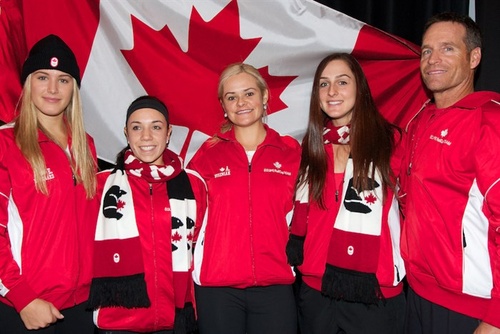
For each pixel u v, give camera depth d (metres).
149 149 2.06
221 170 2.17
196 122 2.63
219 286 2.13
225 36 2.59
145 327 2.05
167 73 2.58
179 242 2.10
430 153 1.91
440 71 1.91
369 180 2.06
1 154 1.89
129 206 2.06
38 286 1.91
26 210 1.91
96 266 2.01
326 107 2.13
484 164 1.75
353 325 2.08
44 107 1.96
